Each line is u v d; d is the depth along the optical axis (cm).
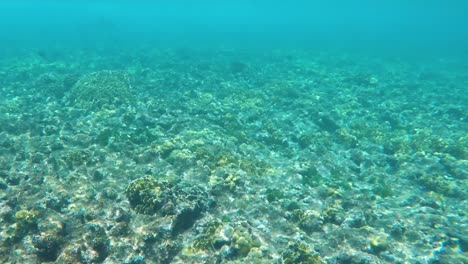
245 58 4519
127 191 1142
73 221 1042
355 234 1097
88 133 1706
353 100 2702
